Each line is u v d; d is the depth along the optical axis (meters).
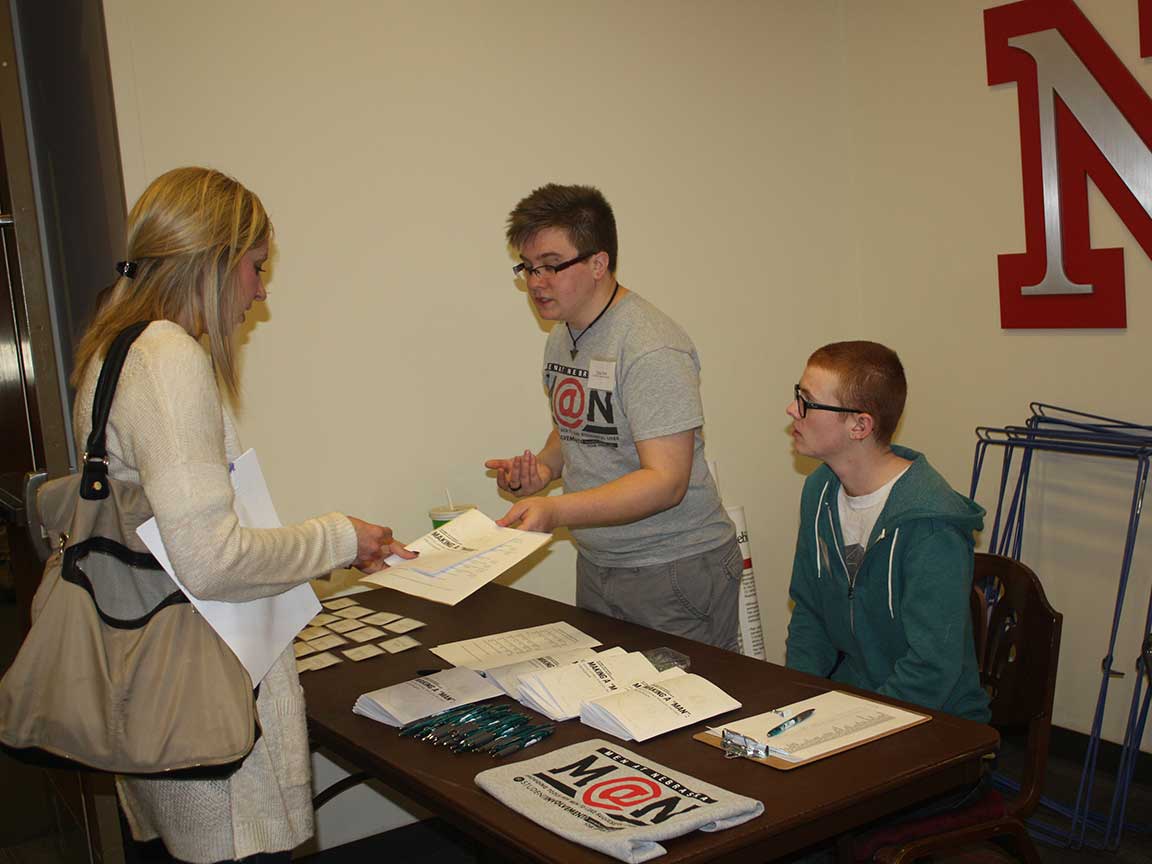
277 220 2.41
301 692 1.42
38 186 2.54
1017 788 2.76
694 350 2.03
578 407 2.08
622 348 1.98
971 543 1.77
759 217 3.22
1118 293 2.70
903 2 3.15
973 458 3.16
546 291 1.98
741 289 3.20
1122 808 2.48
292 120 2.41
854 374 1.79
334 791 2.31
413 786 1.39
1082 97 2.71
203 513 1.17
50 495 1.32
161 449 1.17
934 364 3.24
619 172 2.93
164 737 1.18
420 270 2.62
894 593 1.79
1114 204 2.67
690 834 1.17
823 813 1.21
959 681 1.75
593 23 2.84
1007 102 2.91
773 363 3.29
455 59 2.63
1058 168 2.79
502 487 2.30
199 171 1.33
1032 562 2.97
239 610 1.28
